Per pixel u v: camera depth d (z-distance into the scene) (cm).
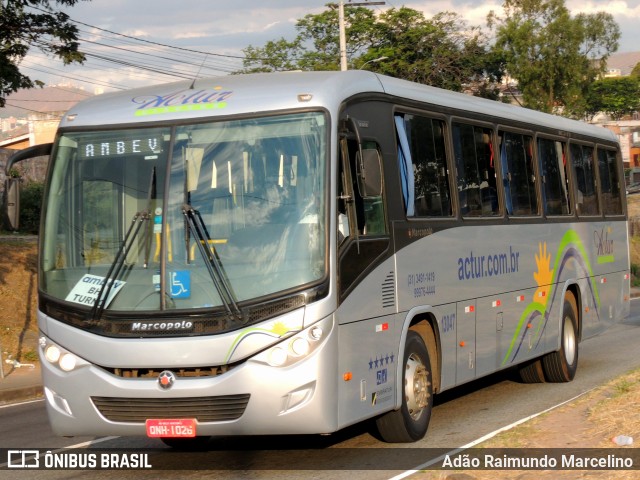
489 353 1141
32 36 1973
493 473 738
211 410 788
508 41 6197
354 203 857
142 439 1065
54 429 834
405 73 5328
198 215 811
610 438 830
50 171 869
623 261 1705
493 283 1158
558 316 1377
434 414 1150
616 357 1688
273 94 841
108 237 835
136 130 848
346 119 857
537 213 1327
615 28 6212
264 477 834
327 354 790
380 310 888
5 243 2578
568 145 1476
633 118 13275
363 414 849
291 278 791
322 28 5344
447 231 1042
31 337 1997
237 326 783
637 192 7431
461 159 1109
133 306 808
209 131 834
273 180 814
